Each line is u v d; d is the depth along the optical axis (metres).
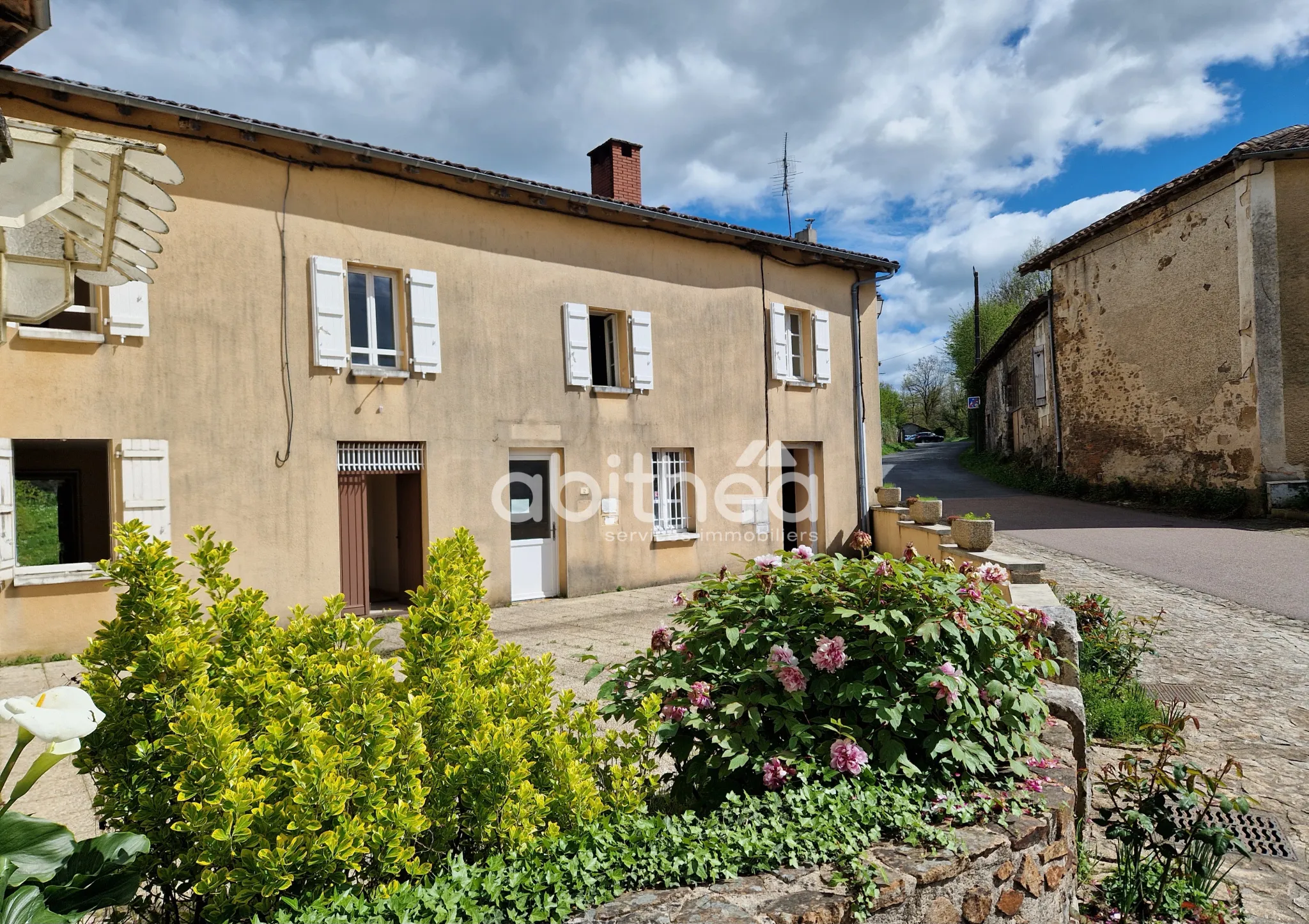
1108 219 18.80
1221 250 16.16
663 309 12.44
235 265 8.53
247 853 1.99
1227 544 12.94
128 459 7.74
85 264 4.57
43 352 7.42
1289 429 15.18
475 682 2.81
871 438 15.45
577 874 2.23
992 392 31.58
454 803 2.43
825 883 2.33
